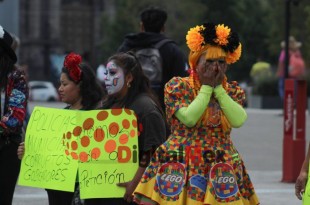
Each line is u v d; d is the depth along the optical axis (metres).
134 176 12.52
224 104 11.54
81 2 149.75
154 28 18.44
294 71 46.31
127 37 18.53
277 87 55.25
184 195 11.58
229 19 65.94
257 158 28.39
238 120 11.61
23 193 20.97
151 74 18.11
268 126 39.25
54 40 148.38
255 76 58.53
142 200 11.84
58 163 13.31
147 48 18.25
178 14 83.38
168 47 18.20
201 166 11.56
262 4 75.00
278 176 24.34
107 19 119.44
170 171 11.63
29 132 13.59
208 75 11.50
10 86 14.26
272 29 74.75
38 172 13.47
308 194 11.62
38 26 149.75
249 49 70.69
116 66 12.71
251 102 56.62
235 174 11.67
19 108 14.20
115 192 12.69
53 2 149.50
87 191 12.81
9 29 36.81
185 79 11.74
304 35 78.94
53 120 13.45
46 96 94.06
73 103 13.91
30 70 146.62
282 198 20.39
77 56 13.74
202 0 67.31
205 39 11.48
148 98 12.72
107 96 13.17
